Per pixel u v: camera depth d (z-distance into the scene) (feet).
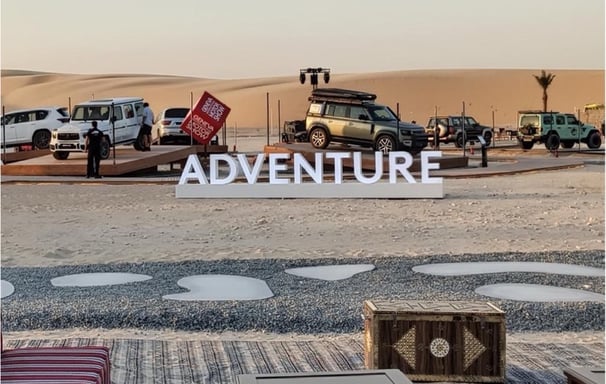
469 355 16.39
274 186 57.47
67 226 42.86
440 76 332.80
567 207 49.98
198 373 18.04
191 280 27.86
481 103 316.19
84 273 29.37
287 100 309.22
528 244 35.58
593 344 20.45
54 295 25.44
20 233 40.34
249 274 28.86
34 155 91.30
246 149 123.34
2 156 89.97
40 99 371.97
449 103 312.09
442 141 130.31
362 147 83.71
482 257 31.91
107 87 381.60
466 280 27.37
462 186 65.82
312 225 42.70
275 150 85.56
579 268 29.40
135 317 22.72
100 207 51.88
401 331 16.33
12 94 383.45
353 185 57.16
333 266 30.32
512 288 26.07
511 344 20.48
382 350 16.35
